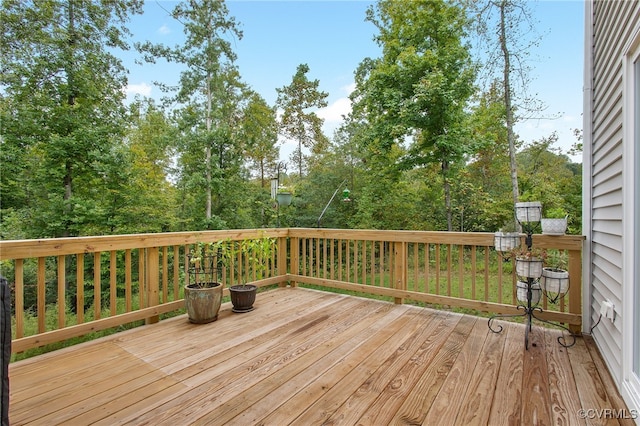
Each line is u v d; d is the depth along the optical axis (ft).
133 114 33.65
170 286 26.84
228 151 37.42
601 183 8.48
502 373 7.00
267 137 43.19
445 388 6.38
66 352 8.05
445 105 24.12
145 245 10.02
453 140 24.88
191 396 6.11
